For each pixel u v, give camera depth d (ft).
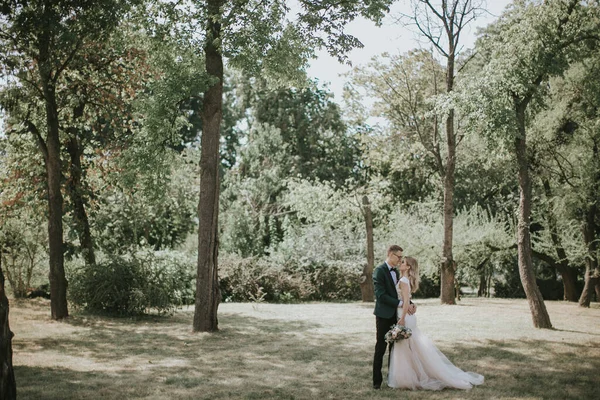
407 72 69.56
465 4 60.90
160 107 38.65
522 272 42.65
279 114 115.65
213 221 41.19
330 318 49.73
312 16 39.99
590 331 40.09
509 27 43.91
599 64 46.34
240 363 28.94
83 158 58.85
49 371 26.68
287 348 33.53
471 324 44.01
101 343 35.35
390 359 24.29
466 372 25.58
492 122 39.19
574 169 66.80
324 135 118.42
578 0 41.50
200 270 41.11
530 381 24.73
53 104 47.34
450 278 65.16
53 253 47.14
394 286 24.31
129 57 53.31
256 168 102.94
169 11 39.68
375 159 80.07
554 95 63.82
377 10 39.52
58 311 46.80
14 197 57.16
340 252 82.02
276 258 78.79
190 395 22.21
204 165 40.68
